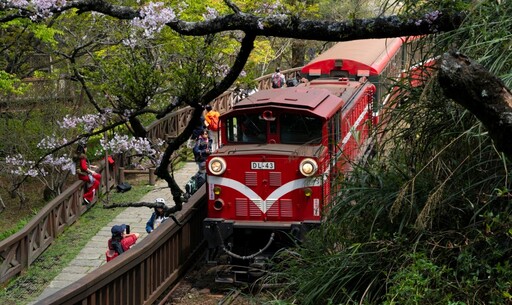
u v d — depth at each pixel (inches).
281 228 409.4
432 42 303.0
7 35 597.9
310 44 1069.1
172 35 398.0
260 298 339.0
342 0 761.0
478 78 175.6
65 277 478.9
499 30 254.8
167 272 402.6
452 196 266.1
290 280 323.9
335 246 319.3
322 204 388.5
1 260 490.3
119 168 679.1
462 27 267.9
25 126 629.9
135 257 346.6
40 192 690.8
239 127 438.0
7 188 681.6
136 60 375.9
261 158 413.7
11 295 451.5
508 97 176.4
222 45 445.4
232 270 417.7
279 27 281.4
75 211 585.3
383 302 262.4
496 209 263.6
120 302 333.7
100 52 549.0
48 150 605.6
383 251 284.4
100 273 308.8
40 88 641.0
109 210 614.2
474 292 245.9
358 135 392.5
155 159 497.4
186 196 459.5
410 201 286.0
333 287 296.2
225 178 420.5
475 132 257.8
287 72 1037.2
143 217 595.5
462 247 263.1
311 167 405.1
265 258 403.2
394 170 309.0
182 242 429.1
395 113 303.1
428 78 290.2
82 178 601.0
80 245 536.1
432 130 287.9
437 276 250.8
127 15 298.7
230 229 416.2
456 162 275.7
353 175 332.5
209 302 390.3
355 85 583.2
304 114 422.3
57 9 293.7
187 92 346.0
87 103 622.2
